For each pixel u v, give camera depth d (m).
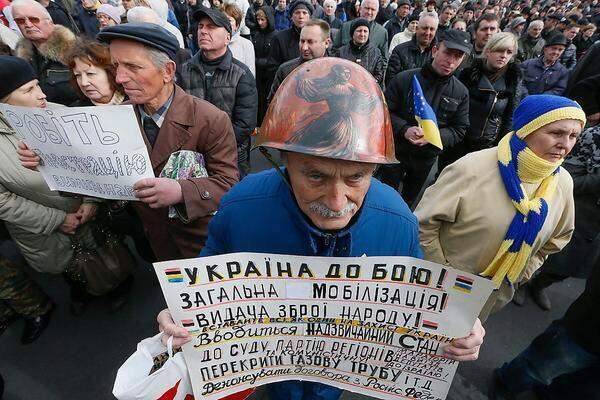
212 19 2.43
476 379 2.05
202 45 2.53
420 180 3.04
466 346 0.87
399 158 2.93
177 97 1.46
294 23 4.02
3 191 1.59
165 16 4.02
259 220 0.92
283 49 4.18
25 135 1.37
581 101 2.18
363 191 0.71
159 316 0.90
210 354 0.92
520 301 2.55
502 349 2.24
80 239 1.91
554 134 1.26
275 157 4.47
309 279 0.87
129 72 1.32
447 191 1.50
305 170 0.67
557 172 1.41
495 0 12.17
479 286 0.82
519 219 1.38
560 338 1.58
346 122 0.63
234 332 0.91
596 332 1.38
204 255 1.10
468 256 1.54
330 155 0.61
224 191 1.56
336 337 0.95
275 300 0.89
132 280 2.48
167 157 1.49
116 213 1.91
